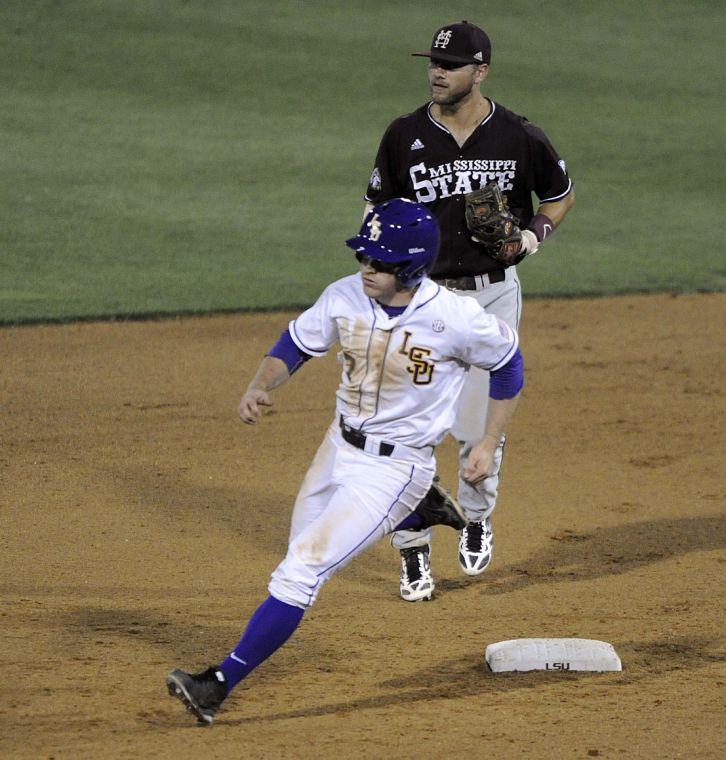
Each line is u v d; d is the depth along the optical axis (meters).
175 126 77.19
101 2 100.19
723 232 63.94
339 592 23.22
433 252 16.09
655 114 88.38
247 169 69.75
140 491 28.67
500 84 92.81
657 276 55.28
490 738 16.09
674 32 110.31
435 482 17.56
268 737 16.02
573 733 16.34
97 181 65.25
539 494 29.72
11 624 20.36
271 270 52.44
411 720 16.78
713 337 46.25
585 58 101.06
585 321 48.09
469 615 21.88
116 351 41.12
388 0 110.31
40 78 84.00
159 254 54.12
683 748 15.83
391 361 16.30
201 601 22.00
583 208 67.69
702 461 32.59
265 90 86.06
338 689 18.09
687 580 23.73
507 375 17.05
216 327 44.50
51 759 15.07
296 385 38.84
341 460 17.02
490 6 112.56
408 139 22.64
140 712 16.83
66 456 30.95
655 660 19.55
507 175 22.64
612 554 25.45
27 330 42.88
